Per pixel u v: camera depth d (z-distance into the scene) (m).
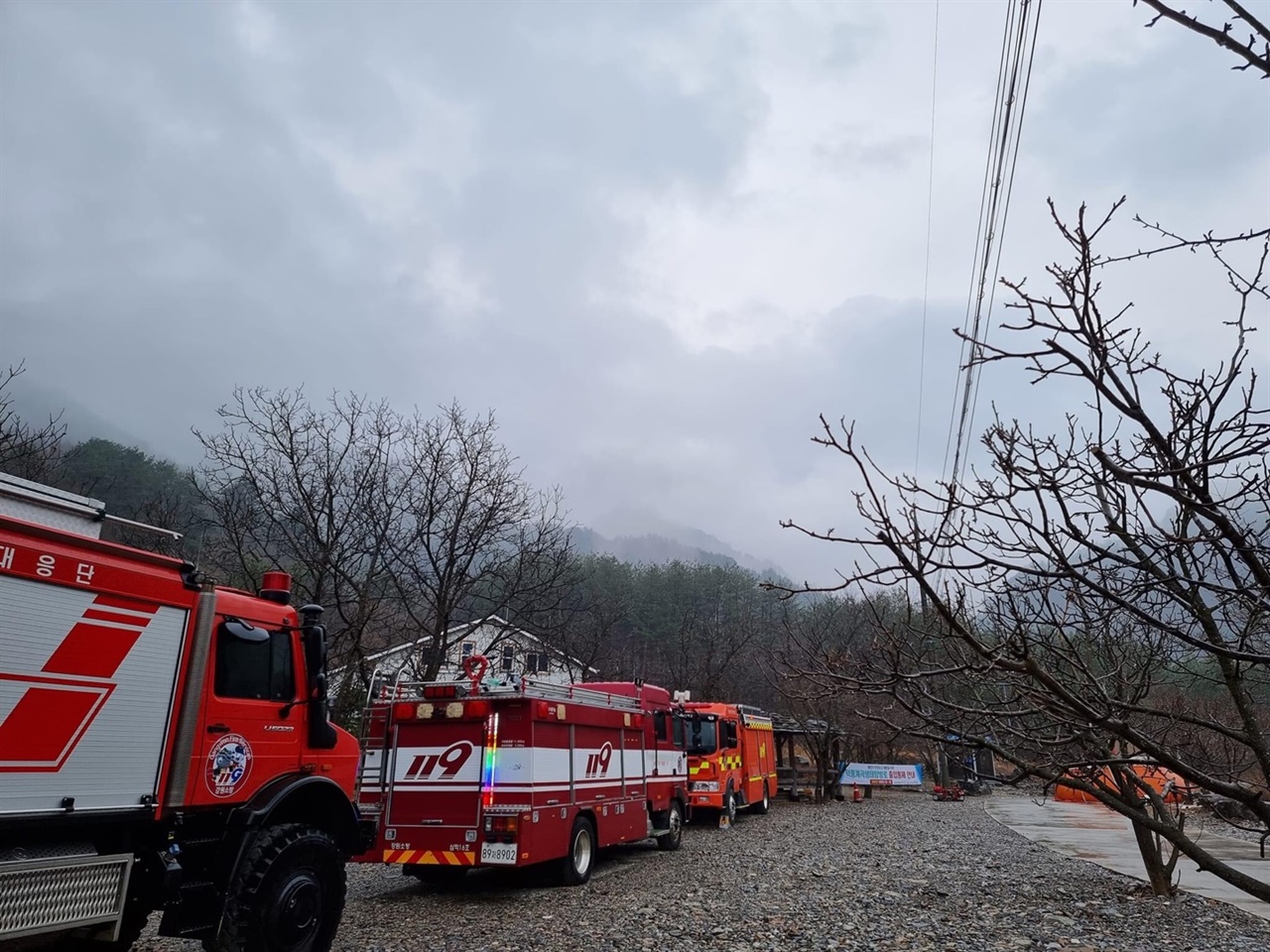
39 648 5.77
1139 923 9.50
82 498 6.30
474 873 13.00
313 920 7.35
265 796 7.30
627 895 11.27
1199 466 2.99
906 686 4.23
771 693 35.00
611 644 32.44
